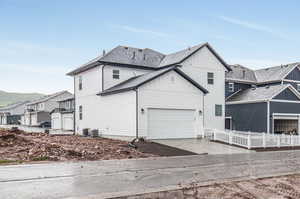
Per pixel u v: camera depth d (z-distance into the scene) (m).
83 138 19.56
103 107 22.55
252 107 25.06
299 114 25.50
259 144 16.50
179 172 8.49
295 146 17.73
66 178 7.43
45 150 11.65
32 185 6.62
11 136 13.79
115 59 23.58
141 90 18.44
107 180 7.23
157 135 18.94
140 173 8.27
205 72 24.94
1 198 5.53
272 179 7.51
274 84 30.09
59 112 38.66
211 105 25.03
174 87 19.84
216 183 6.94
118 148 13.80
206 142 18.09
